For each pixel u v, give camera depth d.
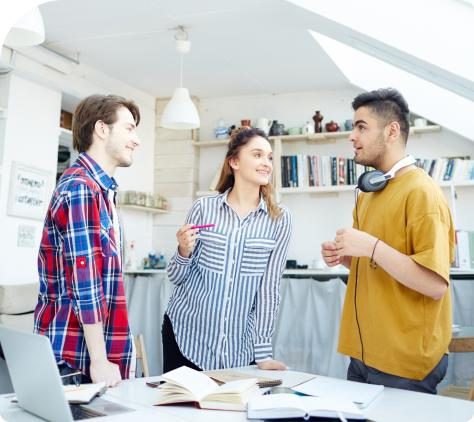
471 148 3.81
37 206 3.45
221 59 3.79
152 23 3.24
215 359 1.54
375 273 1.26
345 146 4.18
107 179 1.33
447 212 1.23
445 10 2.60
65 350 1.18
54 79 3.54
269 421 0.86
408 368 1.17
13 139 3.31
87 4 2.99
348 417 0.84
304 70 3.96
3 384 1.38
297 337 3.23
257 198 1.65
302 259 4.19
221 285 1.54
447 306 1.23
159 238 4.57
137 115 1.46
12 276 3.26
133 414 0.90
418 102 3.72
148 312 3.60
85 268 1.17
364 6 2.68
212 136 4.66
